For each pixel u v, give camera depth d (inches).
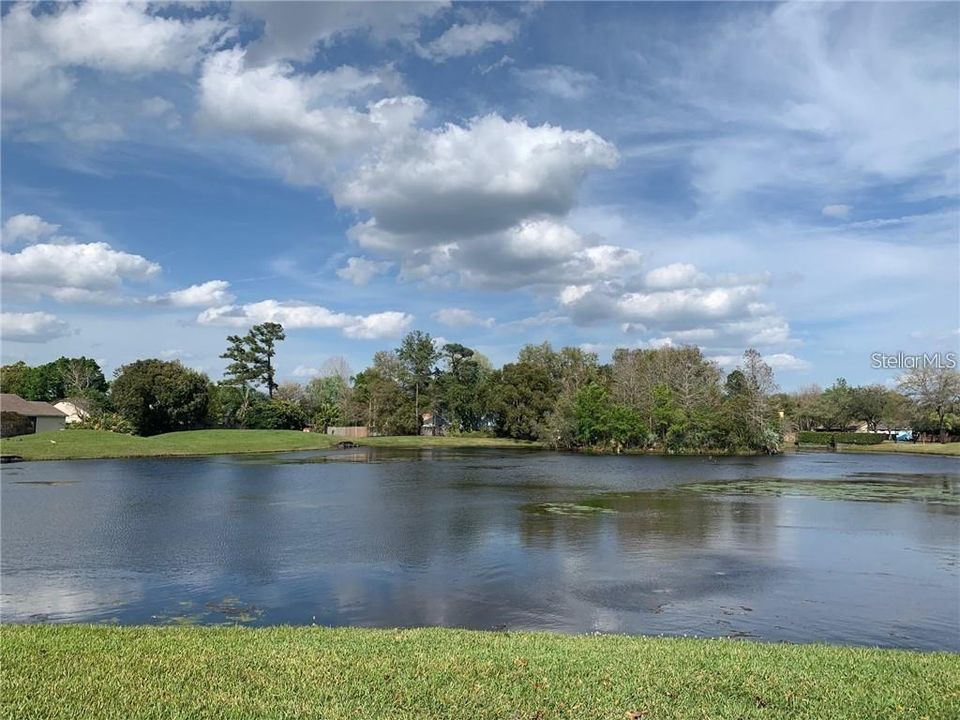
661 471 1835.6
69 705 257.4
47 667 301.0
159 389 3218.5
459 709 262.4
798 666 325.1
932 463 2244.1
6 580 586.2
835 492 1312.7
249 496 1212.5
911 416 3617.1
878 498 1214.3
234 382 4089.6
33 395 4446.4
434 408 4687.5
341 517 955.3
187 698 266.8
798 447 3535.9
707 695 281.9
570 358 4347.9
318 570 625.3
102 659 314.0
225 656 321.7
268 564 650.2
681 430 2800.2
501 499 1175.0
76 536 804.0
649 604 518.3
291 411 3907.5
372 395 4345.5
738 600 532.1
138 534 816.9
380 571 622.2
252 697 269.3
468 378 4731.8
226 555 692.1
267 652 330.0
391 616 482.3
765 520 938.1
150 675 293.0
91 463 2009.1
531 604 515.2
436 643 356.5
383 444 3435.0
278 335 4229.8
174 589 556.1
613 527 871.1
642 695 280.4
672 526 883.4
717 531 845.8
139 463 2016.5
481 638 372.5
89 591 549.0
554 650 346.3
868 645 430.6
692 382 3139.8
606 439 2908.5
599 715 259.3
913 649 422.9
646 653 343.9
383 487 1374.3
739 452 2817.4
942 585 582.6
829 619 484.4
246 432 3240.7
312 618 475.8
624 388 3171.8
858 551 725.3
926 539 797.9
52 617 474.9
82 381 4493.1
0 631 374.6
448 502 1128.2
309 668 305.6
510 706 266.1
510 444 3457.2
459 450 2908.5
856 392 4424.2
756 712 264.5
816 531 850.8
